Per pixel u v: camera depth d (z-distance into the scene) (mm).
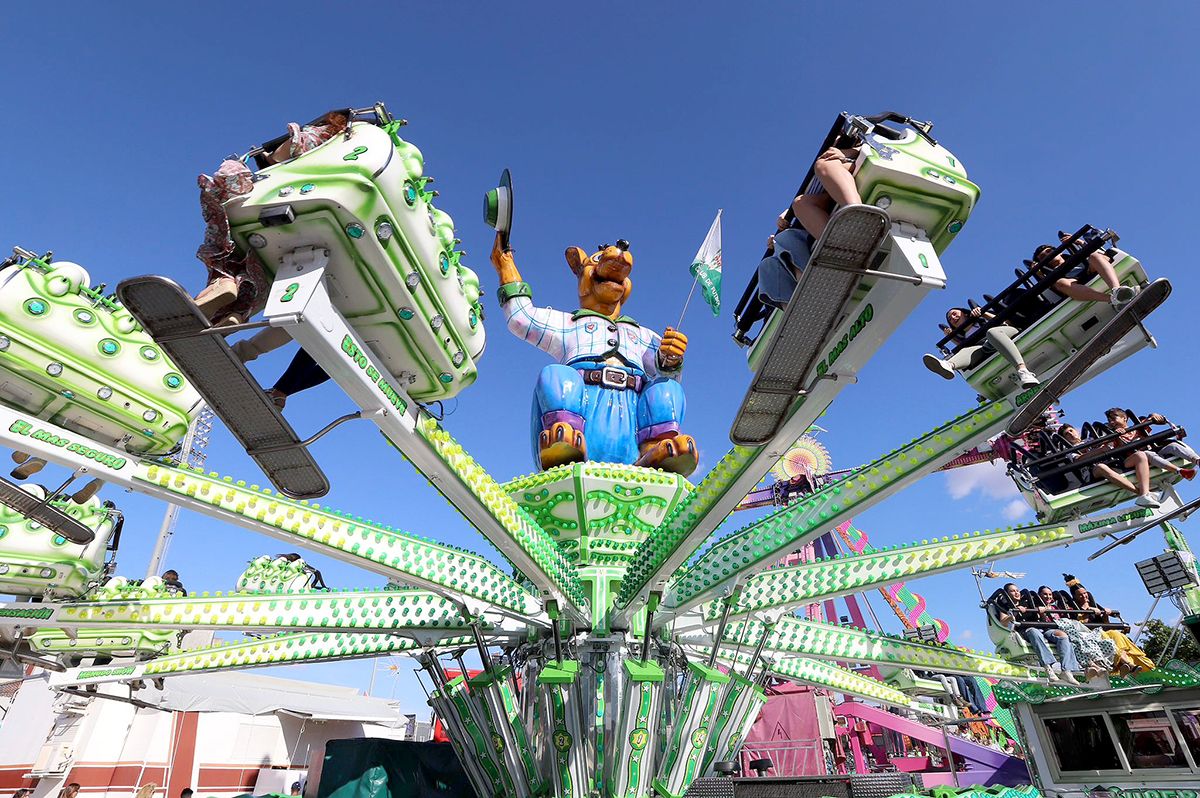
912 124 5699
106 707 23875
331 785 13445
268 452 6418
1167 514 10031
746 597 12602
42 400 6898
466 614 11148
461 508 8703
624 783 10336
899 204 5332
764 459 7746
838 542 33719
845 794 11352
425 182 5941
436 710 12844
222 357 5344
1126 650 15344
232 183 4965
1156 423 10305
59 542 10438
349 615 11922
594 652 12469
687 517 9523
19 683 24203
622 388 14938
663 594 12531
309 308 5133
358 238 5258
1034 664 16297
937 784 17812
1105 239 6750
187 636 22781
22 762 22703
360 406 6438
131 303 4770
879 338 5961
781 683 24828
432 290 6129
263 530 8656
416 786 13688
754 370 6645
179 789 24375
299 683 30750
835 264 4918
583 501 13062
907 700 19469
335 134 5723
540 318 15422
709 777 12312
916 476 9023
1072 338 7480
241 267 5543
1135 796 11438
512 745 11211
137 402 7289
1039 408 7438
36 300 6621
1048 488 11172
